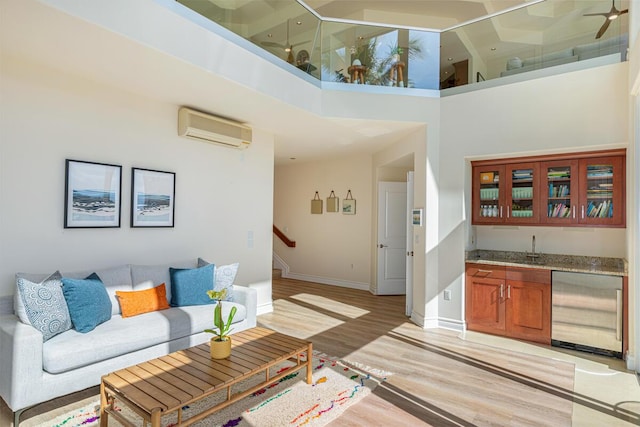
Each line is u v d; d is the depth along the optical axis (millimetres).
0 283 2801
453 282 4551
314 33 4410
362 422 2428
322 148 6426
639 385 3039
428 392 2873
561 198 4160
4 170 2822
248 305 3820
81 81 3250
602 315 3689
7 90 2824
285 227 8469
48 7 2098
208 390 2084
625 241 3959
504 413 2582
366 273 7094
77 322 2738
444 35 4684
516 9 4277
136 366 2393
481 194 4699
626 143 3631
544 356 3658
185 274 3693
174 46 2795
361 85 4590
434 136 4699
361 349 3811
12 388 2229
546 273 4004
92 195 3328
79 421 2373
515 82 4242
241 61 3393
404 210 6766
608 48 3805
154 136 3842
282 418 2451
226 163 4648
